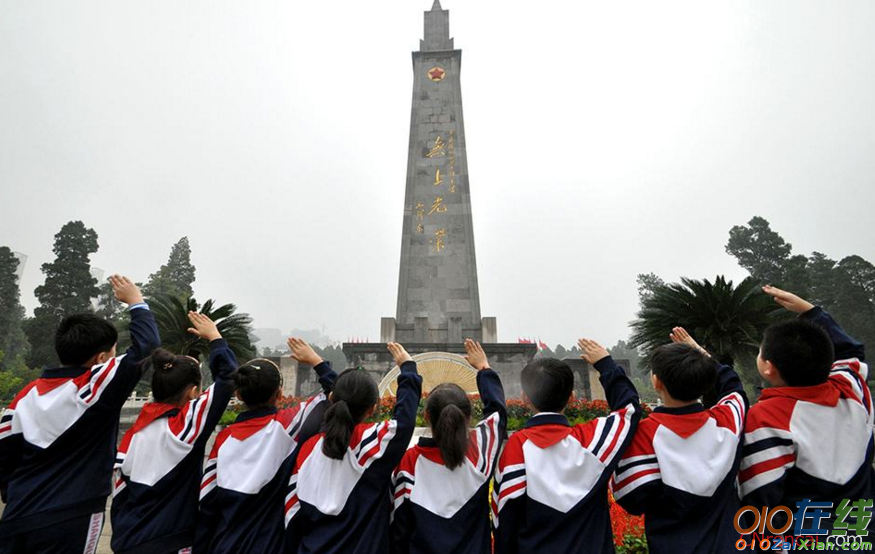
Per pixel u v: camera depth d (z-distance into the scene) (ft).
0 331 133.18
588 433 10.73
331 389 13.05
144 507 11.32
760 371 11.36
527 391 11.84
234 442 11.72
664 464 10.05
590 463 10.23
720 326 34.78
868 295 125.80
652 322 37.68
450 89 73.00
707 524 9.62
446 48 78.23
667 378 10.71
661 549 9.80
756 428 10.41
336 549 9.97
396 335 59.88
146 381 84.02
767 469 9.96
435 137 70.03
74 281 122.21
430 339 59.57
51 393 11.74
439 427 10.39
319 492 10.56
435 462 10.84
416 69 75.00
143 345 12.71
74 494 11.34
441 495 10.55
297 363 55.57
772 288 13.00
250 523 11.00
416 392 11.90
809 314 12.16
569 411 41.19
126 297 13.67
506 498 10.37
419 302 61.41
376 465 10.68
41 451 11.28
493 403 12.29
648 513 10.37
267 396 12.34
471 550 10.23
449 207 65.87
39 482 11.15
